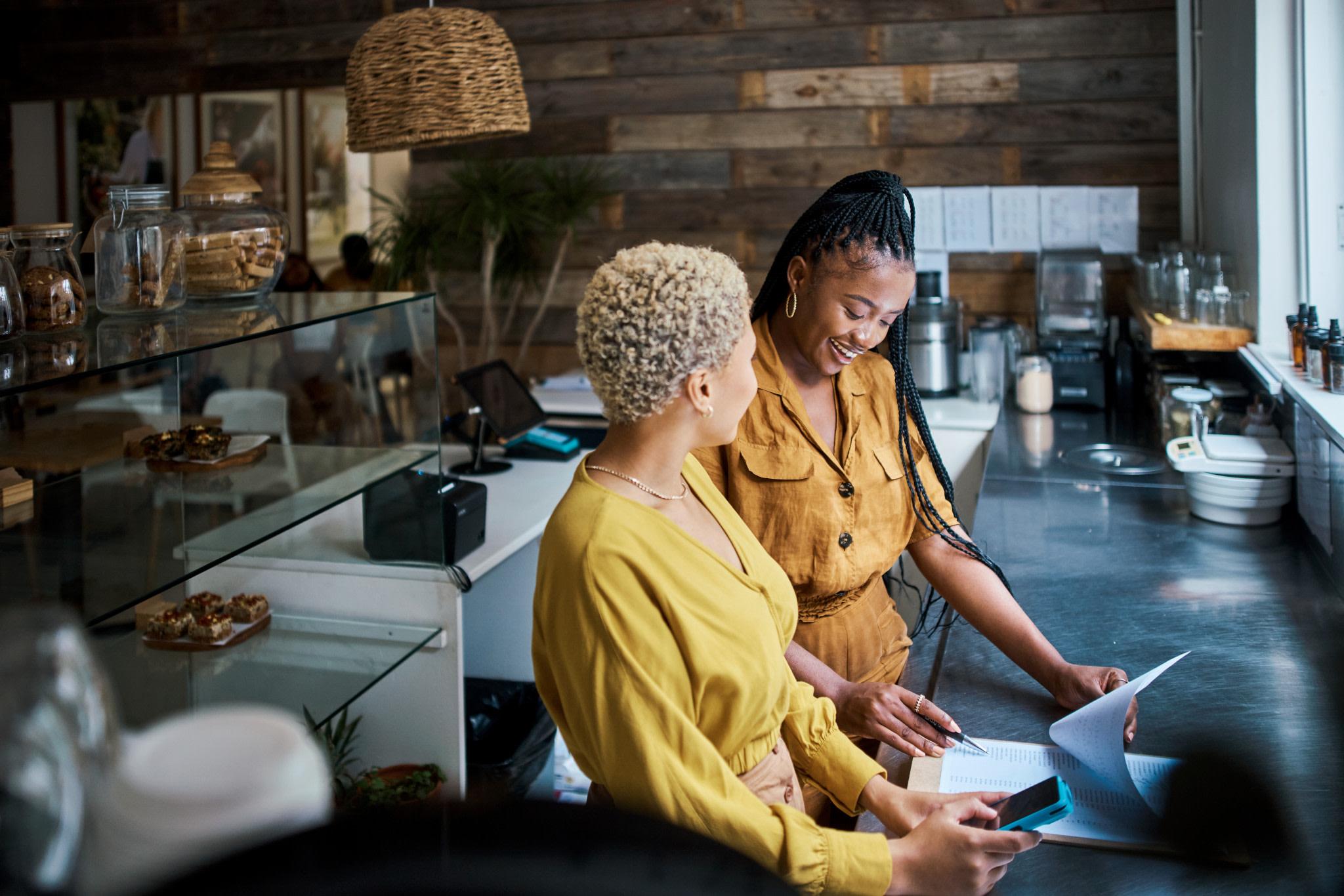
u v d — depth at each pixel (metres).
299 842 0.30
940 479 1.88
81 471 2.07
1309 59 2.70
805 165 4.34
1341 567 2.00
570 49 4.48
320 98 4.94
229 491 2.07
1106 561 2.22
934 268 4.28
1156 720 1.51
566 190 4.43
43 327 1.70
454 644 2.44
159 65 4.92
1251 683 1.62
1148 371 3.58
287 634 2.44
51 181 5.20
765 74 4.33
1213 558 2.22
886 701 1.54
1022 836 1.17
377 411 3.69
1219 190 3.50
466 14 3.07
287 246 2.14
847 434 1.73
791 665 1.63
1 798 0.30
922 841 1.19
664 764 1.11
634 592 1.13
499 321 4.69
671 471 1.21
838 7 4.23
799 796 1.35
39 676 0.31
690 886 0.32
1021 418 3.62
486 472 3.17
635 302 1.12
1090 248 3.92
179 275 1.91
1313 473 2.24
